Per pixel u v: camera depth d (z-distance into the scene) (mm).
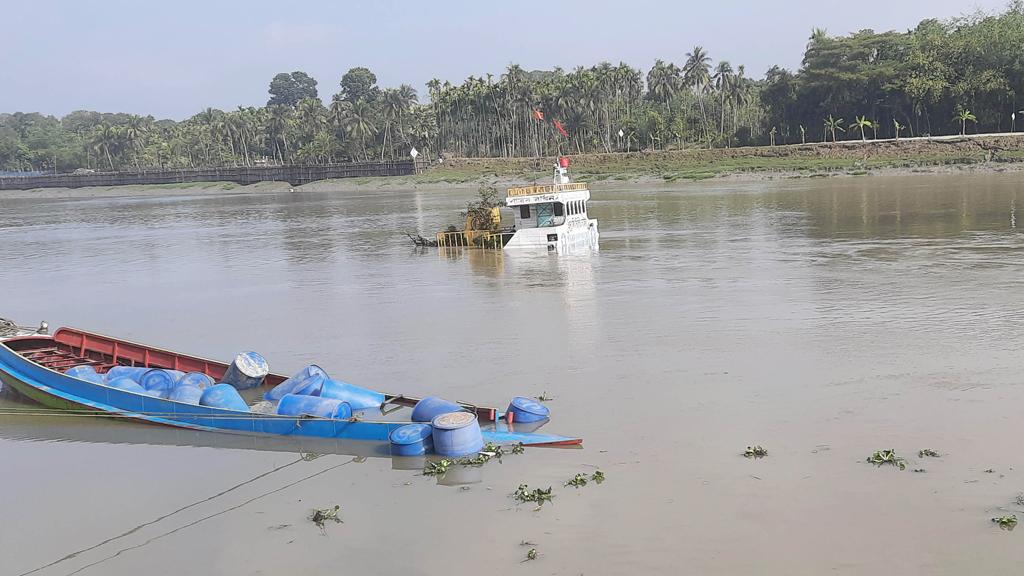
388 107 175375
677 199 85750
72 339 23703
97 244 65125
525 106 157500
